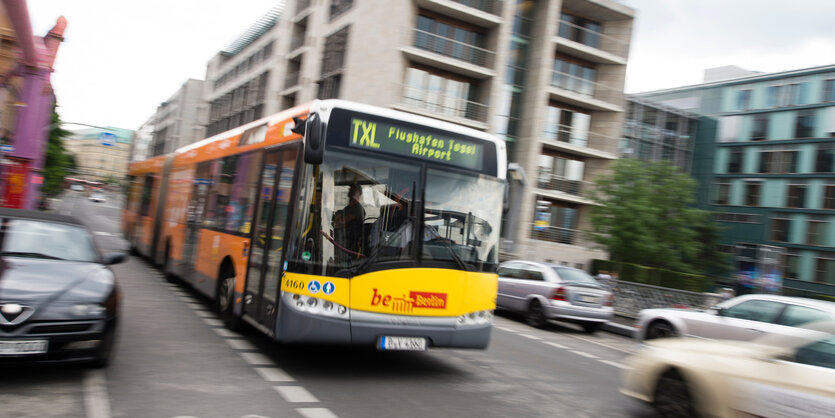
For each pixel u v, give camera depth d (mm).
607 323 16703
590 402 6809
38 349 5215
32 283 5551
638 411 6594
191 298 11750
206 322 9227
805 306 9797
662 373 6023
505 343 11047
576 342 13086
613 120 36656
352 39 33406
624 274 32125
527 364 8914
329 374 6750
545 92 33750
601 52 36000
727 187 49625
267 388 5914
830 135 44156
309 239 6371
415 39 31000
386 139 6785
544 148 35406
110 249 22344
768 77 48094
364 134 6684
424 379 7016
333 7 36562
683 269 32000
